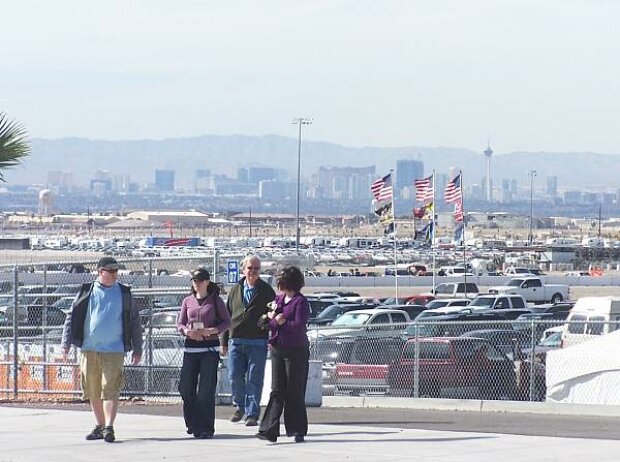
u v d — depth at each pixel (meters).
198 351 40.22
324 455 35.78
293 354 38.53
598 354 57.12
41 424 44.44
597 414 51.84
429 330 83.50
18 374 58.59
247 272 43.47
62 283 80.62
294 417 38.69
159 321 65.44
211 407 40.12
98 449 37.41
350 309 123.81
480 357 61.81
